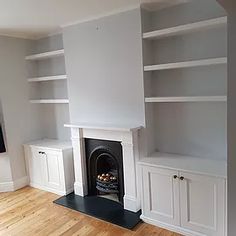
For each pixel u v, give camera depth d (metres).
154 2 2.70
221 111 2.68
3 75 3.74
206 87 2.72
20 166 4.00
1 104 3.74
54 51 3.64
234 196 2.06
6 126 3.80
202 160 2.76
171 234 2.62
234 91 1.95
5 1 2.45
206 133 2.81
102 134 3.22
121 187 3.24
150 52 2.97
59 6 2.66
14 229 2.82
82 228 2.79
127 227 2.74
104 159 3.51
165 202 2.69
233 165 2.03
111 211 3.10
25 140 4.07
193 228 2.54
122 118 3.12
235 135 1.99
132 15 2.84
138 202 3.03
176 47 2.84
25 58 4.01
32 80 4.00
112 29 3.03
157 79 3.02
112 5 2.73
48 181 3.79
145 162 2.77
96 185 3.52
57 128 4.18
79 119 3.55
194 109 2.85
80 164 3.50
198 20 2.67
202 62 2.44
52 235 2.69
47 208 3.28
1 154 3.83
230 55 1.93
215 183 2.34
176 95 2.92
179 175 2.54
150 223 2.83
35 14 2.90
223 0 1.71
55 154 3.61
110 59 3.11
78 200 3.43
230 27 1.91
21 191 3.85
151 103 3.04
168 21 2.85
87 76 3.37
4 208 3.31
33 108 4.16
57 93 4.04
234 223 2.08
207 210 2.43
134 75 2.94
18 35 3.88
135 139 2.94
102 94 3.26
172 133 3.03
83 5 2.67
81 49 3.36
